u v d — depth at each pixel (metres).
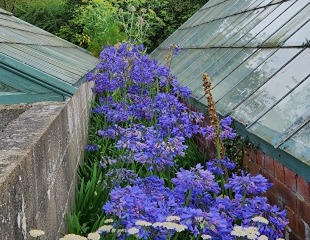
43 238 2.98
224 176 4.54
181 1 18.64
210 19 9.95
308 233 3.23
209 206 3.57
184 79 7.60
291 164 3.34
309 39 4.67
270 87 4.56
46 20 18.50
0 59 5.04
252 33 6.52
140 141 4.47
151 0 18.36
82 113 6.55
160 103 5.50
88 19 16.77
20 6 18.72
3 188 2.10
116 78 6.54
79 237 2.66
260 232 3.09
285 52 4.97
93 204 4.53
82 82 6.24
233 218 3.27
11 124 3.51
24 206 2.51
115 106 6.51
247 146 4.32
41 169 3.05
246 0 8.52
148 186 3.69
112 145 6.30
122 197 3.06
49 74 5.12
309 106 3.68
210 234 3.01
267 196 3.99
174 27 18.38
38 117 3.78
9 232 2.17
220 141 4.38
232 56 6.45
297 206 3.39
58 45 9.68
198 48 8.76
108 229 3.15
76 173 5.20
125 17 17.39
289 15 5.88
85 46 17.73
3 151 2.72
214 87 5.87
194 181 3.37
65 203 4.09
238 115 4.52
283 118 3.79
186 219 2.91
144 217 3.00
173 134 4.84
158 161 4.09
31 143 2.88
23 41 6.92
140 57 6.67
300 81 4.16
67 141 4.51
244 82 5.21
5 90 5.08
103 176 5.16
